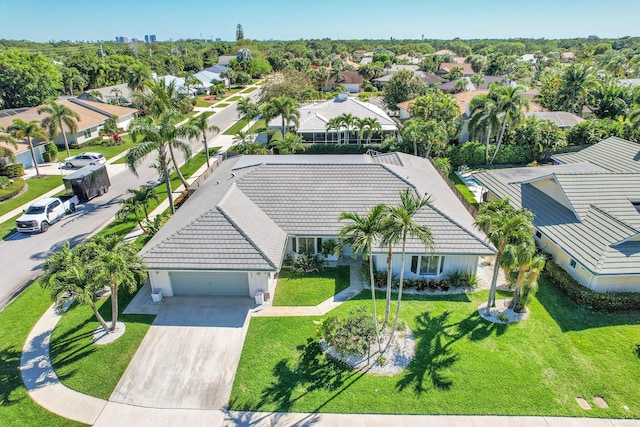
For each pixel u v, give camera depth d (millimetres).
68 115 46812
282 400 15289
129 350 17812
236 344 18156
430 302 21031
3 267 25078
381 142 49875
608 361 17047
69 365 17047
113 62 101562
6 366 17047
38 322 19797
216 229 21719
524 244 17734
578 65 57125
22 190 37375
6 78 61562
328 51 199750
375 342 17953
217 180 30609
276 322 19531
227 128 63719
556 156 39625
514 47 197875
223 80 108500
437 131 39844
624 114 56125
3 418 14664
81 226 30516
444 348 17719
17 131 39875
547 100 64750
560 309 20438
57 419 14656
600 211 23734
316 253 24906
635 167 31281
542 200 27172
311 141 50531
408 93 68000
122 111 64875
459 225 22938
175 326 19344
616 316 19875
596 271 19672
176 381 16219
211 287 21672
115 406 15188
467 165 43875
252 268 20031
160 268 20125
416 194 25422
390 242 15656
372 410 14812
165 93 39531
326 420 14469
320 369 16672
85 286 16531
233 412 14844
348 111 52844
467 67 126875
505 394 15453
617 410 14828
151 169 44094
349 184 26641
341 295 21594
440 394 15445
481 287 22391
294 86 68812
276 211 25219
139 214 32094
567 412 14758
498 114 40938
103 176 37000
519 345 17922
